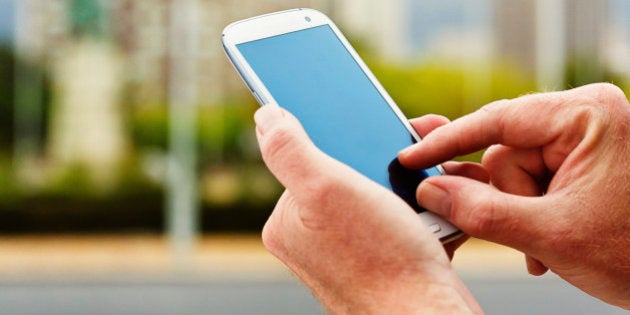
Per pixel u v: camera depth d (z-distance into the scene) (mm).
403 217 1010
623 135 1186
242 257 13664
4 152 15570
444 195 1216
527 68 15445
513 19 15609
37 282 11070
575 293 9547
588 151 1187
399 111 1479
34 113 15805
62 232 15547
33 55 15906
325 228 1015
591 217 1160
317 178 1020
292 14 1554
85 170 15742
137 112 15961
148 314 8414
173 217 15586
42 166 15695
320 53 1523
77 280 11352
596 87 1248
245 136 15891
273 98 1452
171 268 12781
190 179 15688
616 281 1171
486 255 13102
